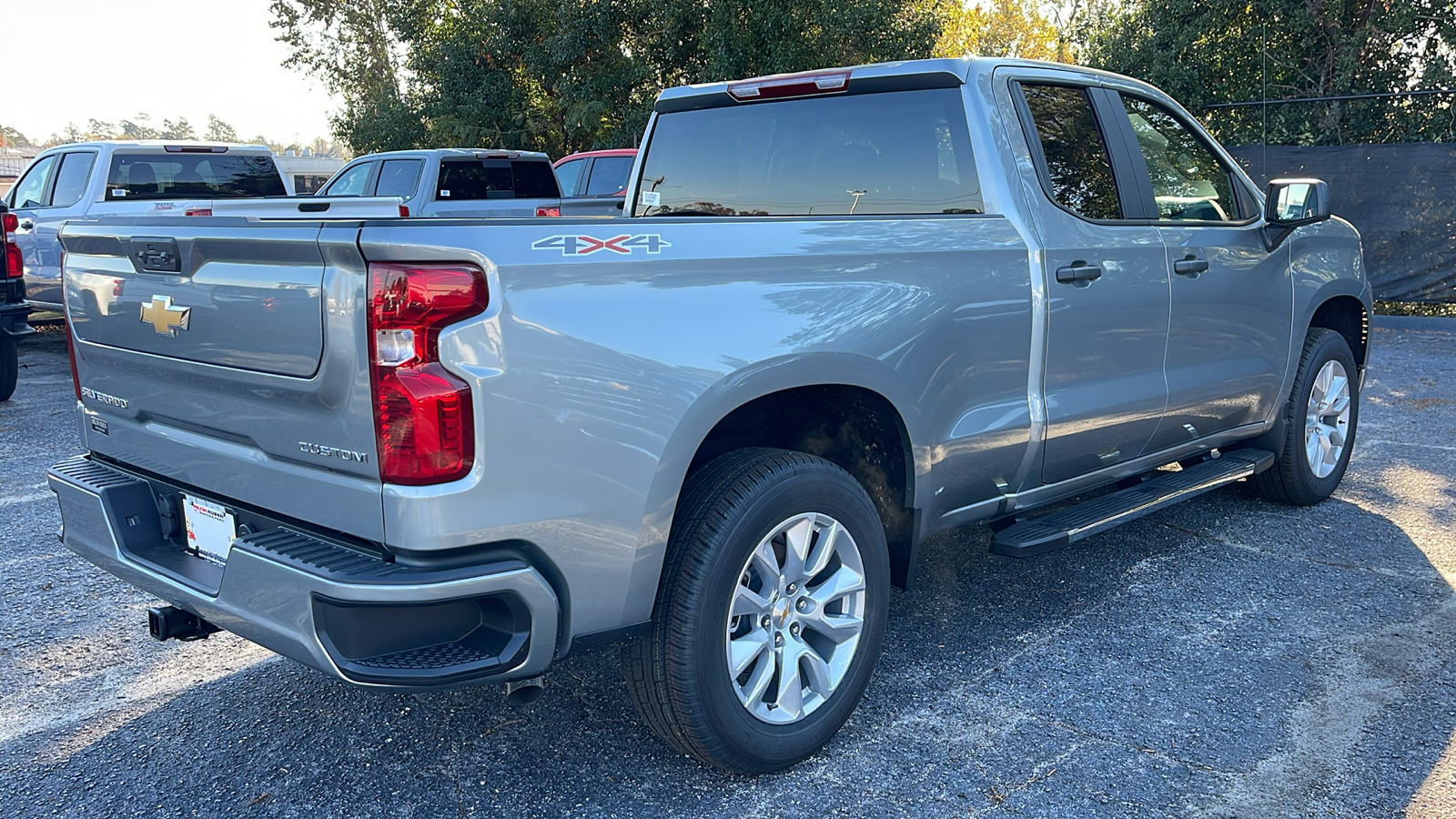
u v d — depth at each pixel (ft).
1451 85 47.83
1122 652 11.71
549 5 80.23
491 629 7.66
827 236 9.28
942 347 10.20
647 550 8.13
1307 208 13.92
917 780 9.14
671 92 13.70
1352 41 49.73
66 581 14.16
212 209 9.01
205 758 9.60
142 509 9.46
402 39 93.09
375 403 7.09
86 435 10.23
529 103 85.87
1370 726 9.99
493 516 7.27
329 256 7.16
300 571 7.25
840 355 9.17
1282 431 16.08
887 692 10.82
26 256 35.99
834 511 9.30
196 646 12.08
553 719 10.24
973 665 11.42
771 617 9.06
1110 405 12.21
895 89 11.78
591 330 7.61
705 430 8.32
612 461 7.78
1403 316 43.27
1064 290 11.41
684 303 8.20
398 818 8.63
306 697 10.77
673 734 8.71
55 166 36.06
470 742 9.82
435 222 7.07
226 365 8.10
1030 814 8.61
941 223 10.31
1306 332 16.20
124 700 10.75
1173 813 8.61
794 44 67.72
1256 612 12.84
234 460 8.31
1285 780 9.07
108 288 9.30
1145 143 13.37
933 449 10.33
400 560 7.25
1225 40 54.19
